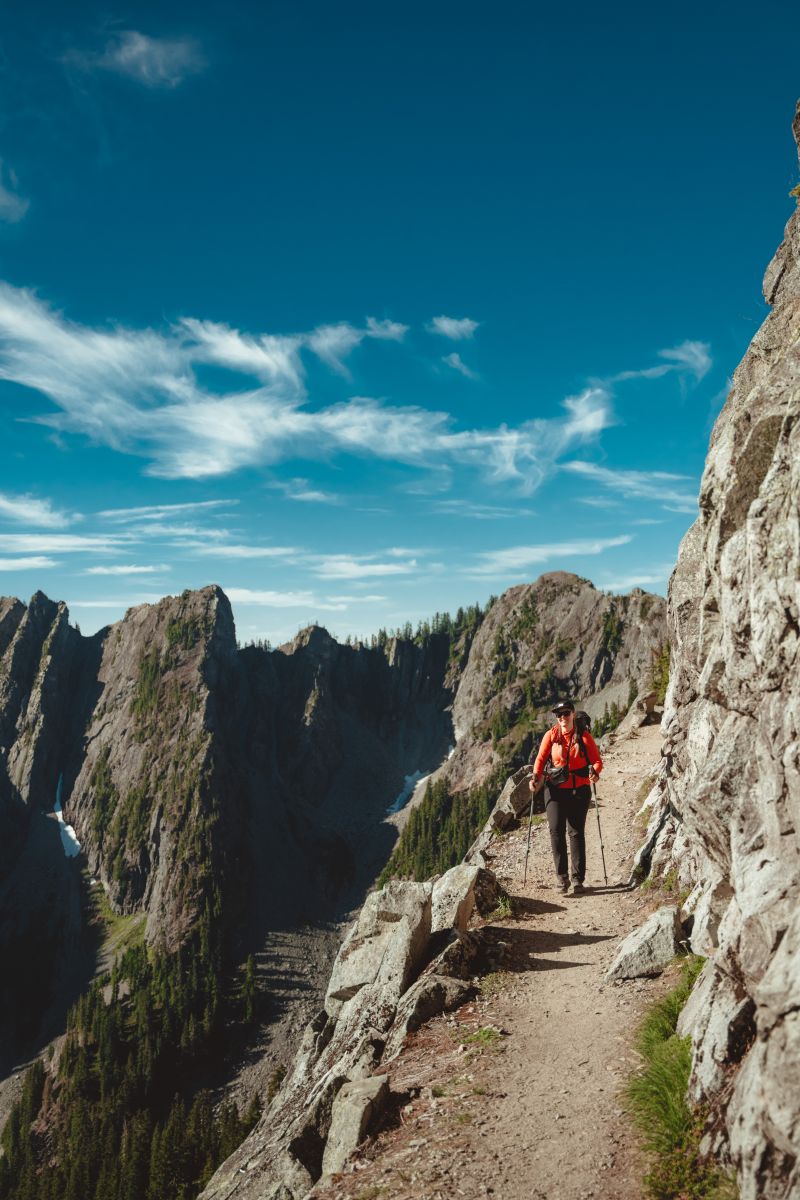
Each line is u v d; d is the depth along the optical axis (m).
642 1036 7.73
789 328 9.13
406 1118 7.34
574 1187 5.66
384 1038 9.66
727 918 6.61
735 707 7.21
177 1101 153.50
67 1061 169.00
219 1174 10.92
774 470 6.34
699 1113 5.84
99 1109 147.50
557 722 14.27
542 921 12.53
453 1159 6.38
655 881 13.02
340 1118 7.38
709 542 7.95
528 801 20.67
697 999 7.32
